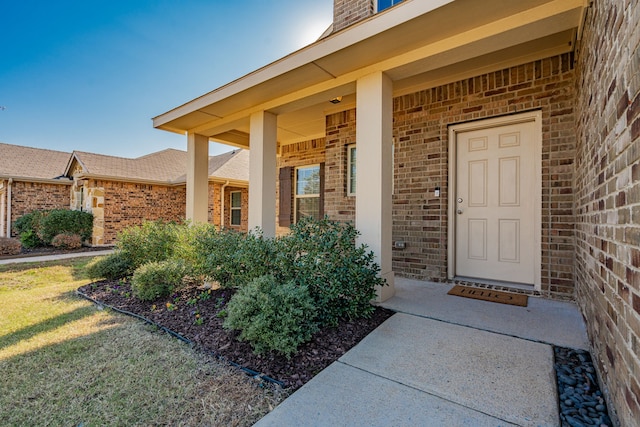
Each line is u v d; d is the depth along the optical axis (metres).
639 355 1.20
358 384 1.92
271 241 3.42
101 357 2.34
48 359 2.32
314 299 2.75
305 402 1.76
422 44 3.11
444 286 4.05
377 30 2.91
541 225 3.56
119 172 11.23
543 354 2.24
